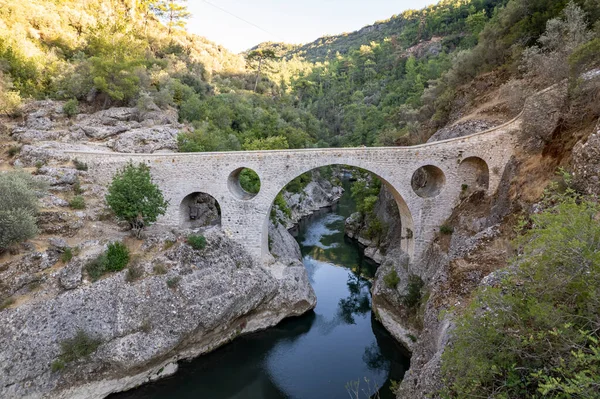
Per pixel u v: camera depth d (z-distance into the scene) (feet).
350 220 163.84
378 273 98.84
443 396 30.55
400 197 89.66
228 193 92.12
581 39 75.66
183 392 68.23
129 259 74.69
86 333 61.77
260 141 160.56
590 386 17.66
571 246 22.45
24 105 124.67
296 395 64.85
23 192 70.74
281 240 117.60
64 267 67.92
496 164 80.89
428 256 84.84
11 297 61.98
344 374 70.44
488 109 107.04
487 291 27.91
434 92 156.76
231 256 85.87
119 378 63.36
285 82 361.71
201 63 252.42
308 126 255.09
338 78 383.04
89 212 87.20
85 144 115.24
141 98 137.49
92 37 167.53
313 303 96.37
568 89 61.72
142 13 255.70
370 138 232.73
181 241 81.97
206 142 127.03
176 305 70.28
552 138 62.39
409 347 73.20
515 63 109.29
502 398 23.44
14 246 68.13
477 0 300.20
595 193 41.47
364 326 89.92
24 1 161.79
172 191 93.71
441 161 87.81
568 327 21.11
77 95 136.67
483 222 74.49
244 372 72.28
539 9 114.62
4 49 134.10
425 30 347.36
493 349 25.68
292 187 197.98
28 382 56.29
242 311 79.36
